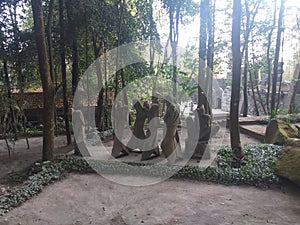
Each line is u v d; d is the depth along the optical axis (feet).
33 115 35.22
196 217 11.11
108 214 11.62
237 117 16.96
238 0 16.33
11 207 12.23
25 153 22.97
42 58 17.70
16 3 23.89
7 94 24.02
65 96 25.07
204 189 13.96
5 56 23.40
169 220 10.93
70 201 12.90
